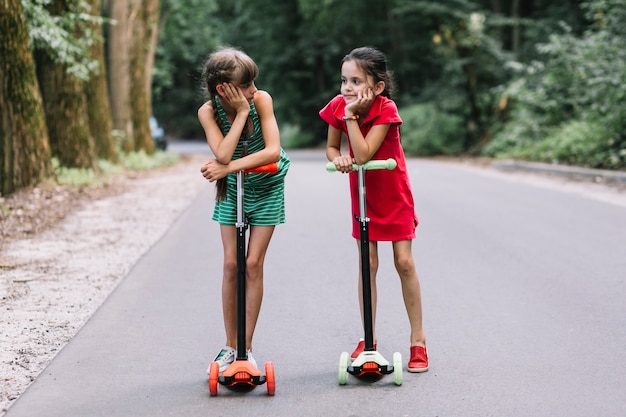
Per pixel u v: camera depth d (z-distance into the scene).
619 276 6.91
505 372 4.54
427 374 4.52
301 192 14.23
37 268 7.44
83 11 16.17
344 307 6.08
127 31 21.92
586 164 16.62
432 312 5.89
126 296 6.43
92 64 14.99
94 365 4.70
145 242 8.96
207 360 4.82
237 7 41.62
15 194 12.58
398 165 4.56
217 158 4.20
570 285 6.63
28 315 5.79
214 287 6.79
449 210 11.25
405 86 34.03
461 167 20.64
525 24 28.61
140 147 24.06
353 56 4.38
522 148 21.64
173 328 5.52
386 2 34.50
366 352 4.39
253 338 5.30
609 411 3.93
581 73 18.20
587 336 5.21
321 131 41.16
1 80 12.80
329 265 7.66
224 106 4.33
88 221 10.48
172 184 16.09
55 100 15.59
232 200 4.46
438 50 28.61
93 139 18.73
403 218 4.59
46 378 4.47
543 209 11.14
